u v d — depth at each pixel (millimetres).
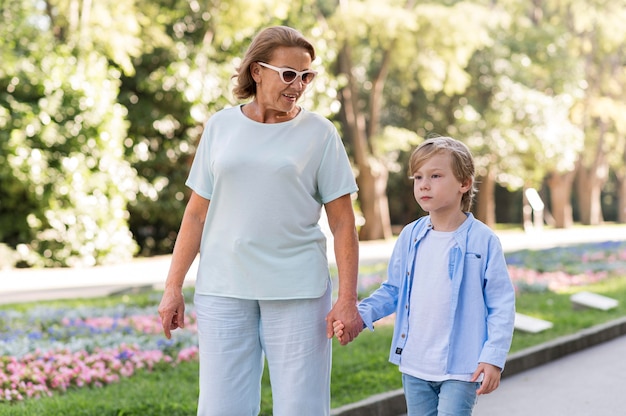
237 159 3773
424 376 4000
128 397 6352
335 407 6113
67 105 20453
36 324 10273
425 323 4027
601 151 41312
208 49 23828
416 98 33812
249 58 3771
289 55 3717
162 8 24078
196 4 23672
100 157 20781
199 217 4012
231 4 23281
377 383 6855
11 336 9133
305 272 3822
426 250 4094
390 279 4273
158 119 23141
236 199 3805
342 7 26547
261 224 3781
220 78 23922
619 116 38500
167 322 3945
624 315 10953
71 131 20344
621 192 46125
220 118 3916
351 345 8531
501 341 3869
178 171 24000
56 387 7016
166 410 5934
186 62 23375
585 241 27500
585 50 37906
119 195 21141
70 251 20203
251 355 3910
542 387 7559
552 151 32531
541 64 34062
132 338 8859
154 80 22906
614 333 10211
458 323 3984
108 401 6180
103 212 20672
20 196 20125
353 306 3846
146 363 7793
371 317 4141
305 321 3826
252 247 3795
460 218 4113
